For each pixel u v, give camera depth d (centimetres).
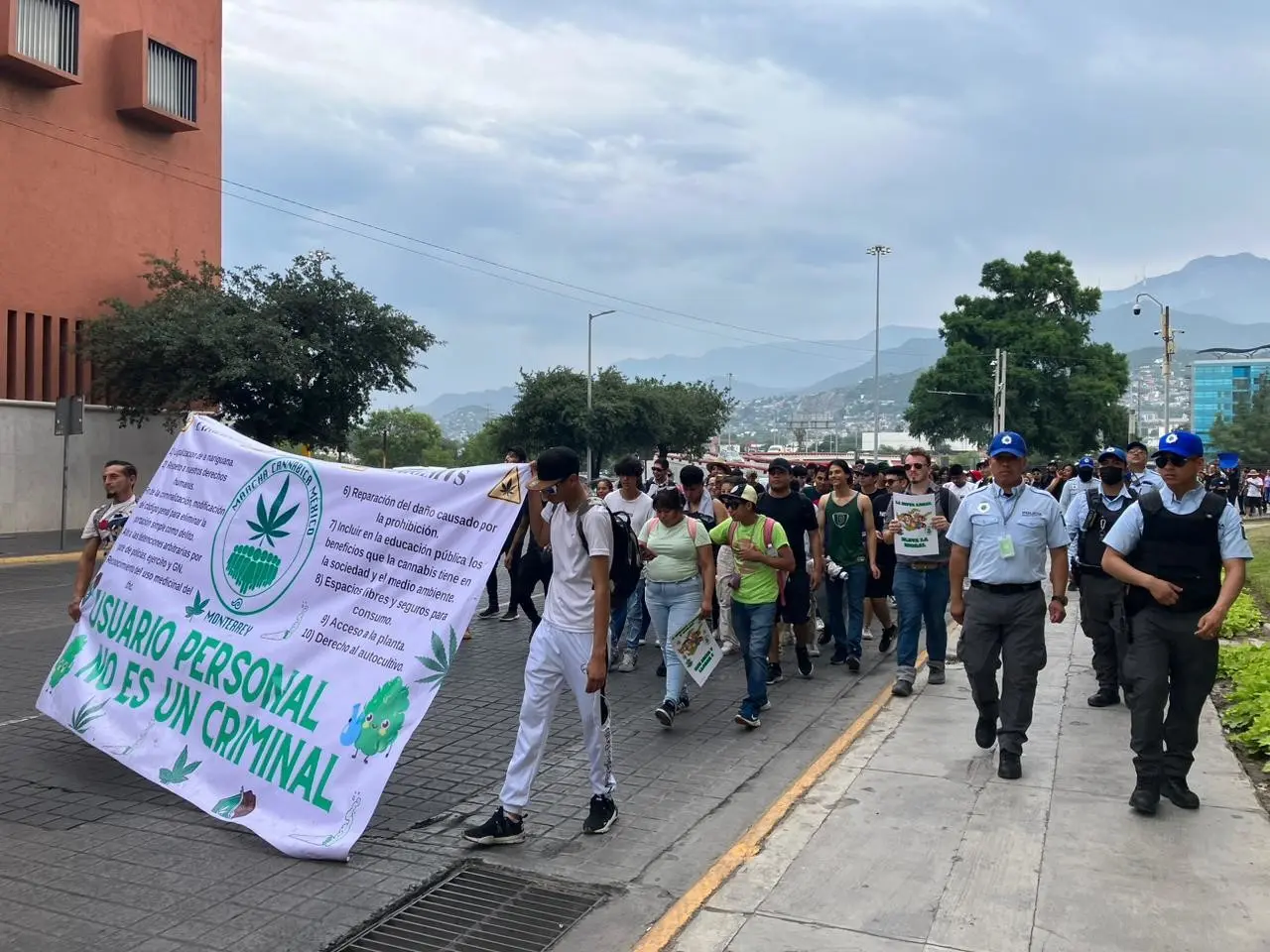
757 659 733
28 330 2395
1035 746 659
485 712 757
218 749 533
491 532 507
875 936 396
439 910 427
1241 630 1048
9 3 2228
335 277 2620
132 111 2592
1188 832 500
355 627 519
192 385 2359
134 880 446
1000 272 6412
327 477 556
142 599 604
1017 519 606
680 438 5778
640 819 538
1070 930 397
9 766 604
